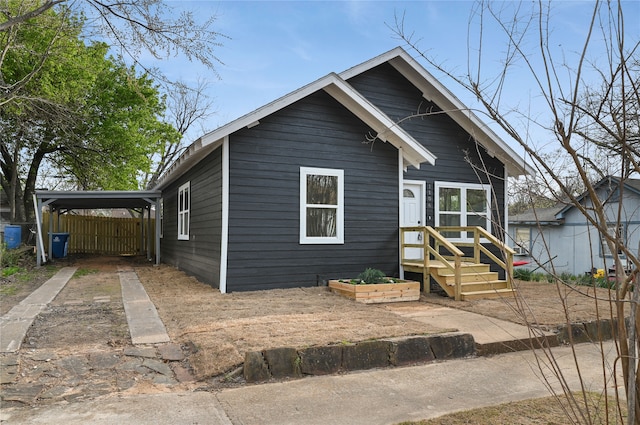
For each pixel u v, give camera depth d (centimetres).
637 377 218
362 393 425
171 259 1559
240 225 895
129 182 2409
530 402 394
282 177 934
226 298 824
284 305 759
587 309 773
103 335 592
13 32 1102
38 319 686
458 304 829
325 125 979
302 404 395
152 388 428
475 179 1241
